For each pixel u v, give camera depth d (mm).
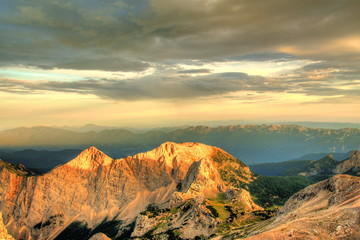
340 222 117312
